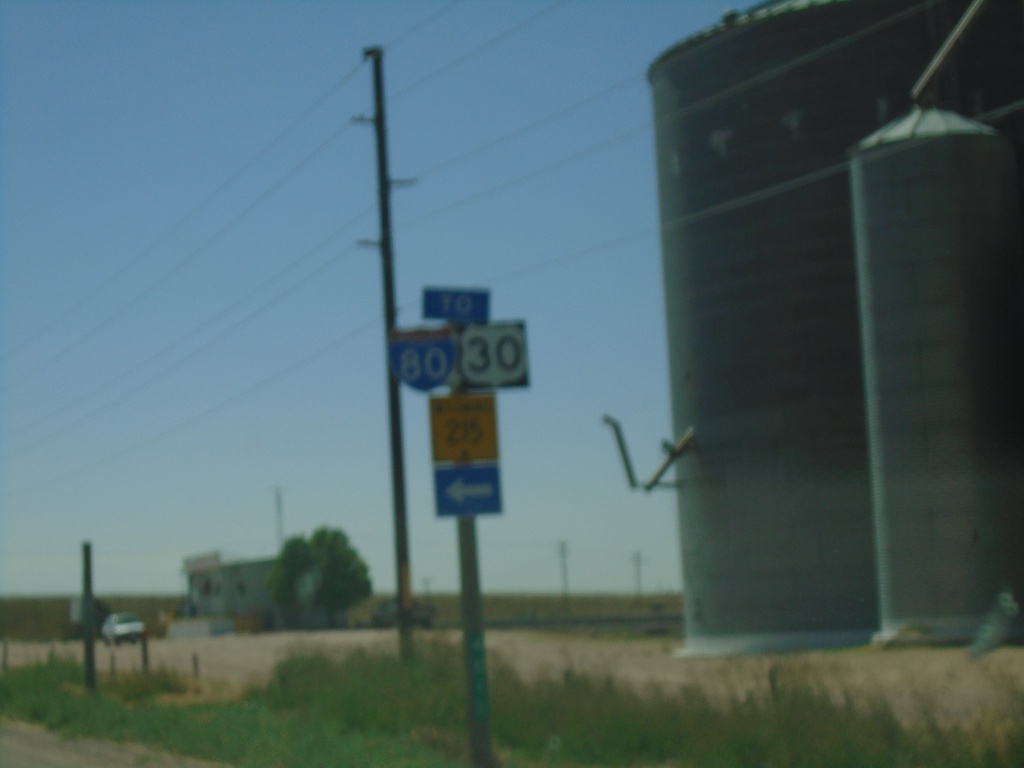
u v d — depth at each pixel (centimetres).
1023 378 3616
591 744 1814
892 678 2386
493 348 1590
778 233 4106
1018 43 4078
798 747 1573
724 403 4175
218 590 10300
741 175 4203
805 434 3988
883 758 1509
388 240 3053
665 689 2297
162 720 2338
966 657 2814
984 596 3394
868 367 3675
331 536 9406
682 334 4359
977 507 3444
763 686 2134
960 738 1529
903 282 3594
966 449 3475
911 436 3531
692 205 4338
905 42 4047
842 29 4084
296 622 9356
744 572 4053
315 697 2523
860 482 3888
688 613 4291
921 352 3547
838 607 3859
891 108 4025
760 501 4044
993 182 3634
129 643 7219
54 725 2630
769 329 4091
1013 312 3625
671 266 4447
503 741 1983
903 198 3619
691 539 4256
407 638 2805
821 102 4084
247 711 2342
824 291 4016
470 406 1583
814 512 3938
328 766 1664
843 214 4016
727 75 4266
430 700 2156
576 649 4319
